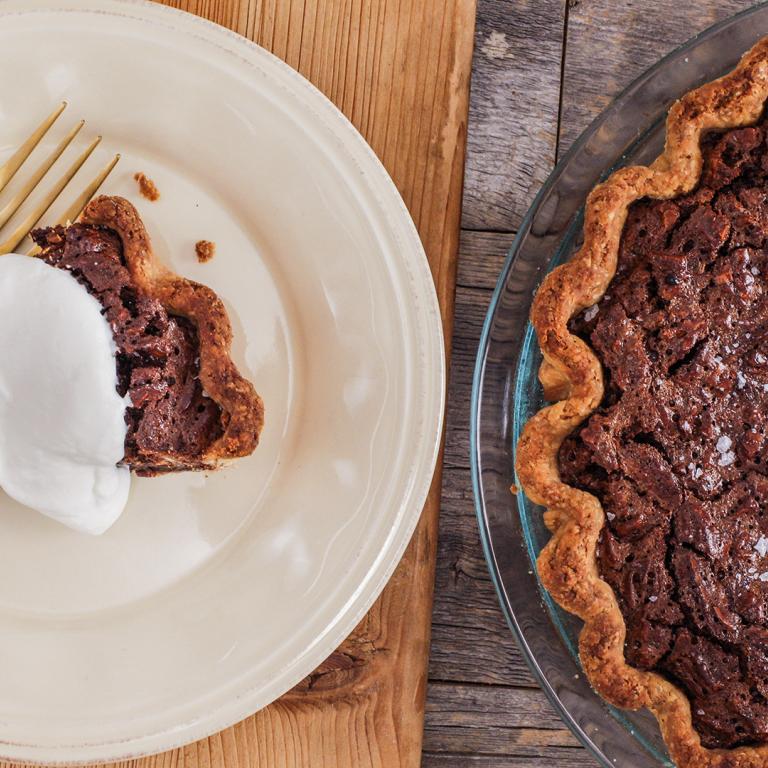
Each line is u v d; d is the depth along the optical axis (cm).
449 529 63
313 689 63
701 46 59
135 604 61
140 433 59
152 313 59
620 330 58
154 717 60
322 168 61
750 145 58
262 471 61
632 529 57
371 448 61
